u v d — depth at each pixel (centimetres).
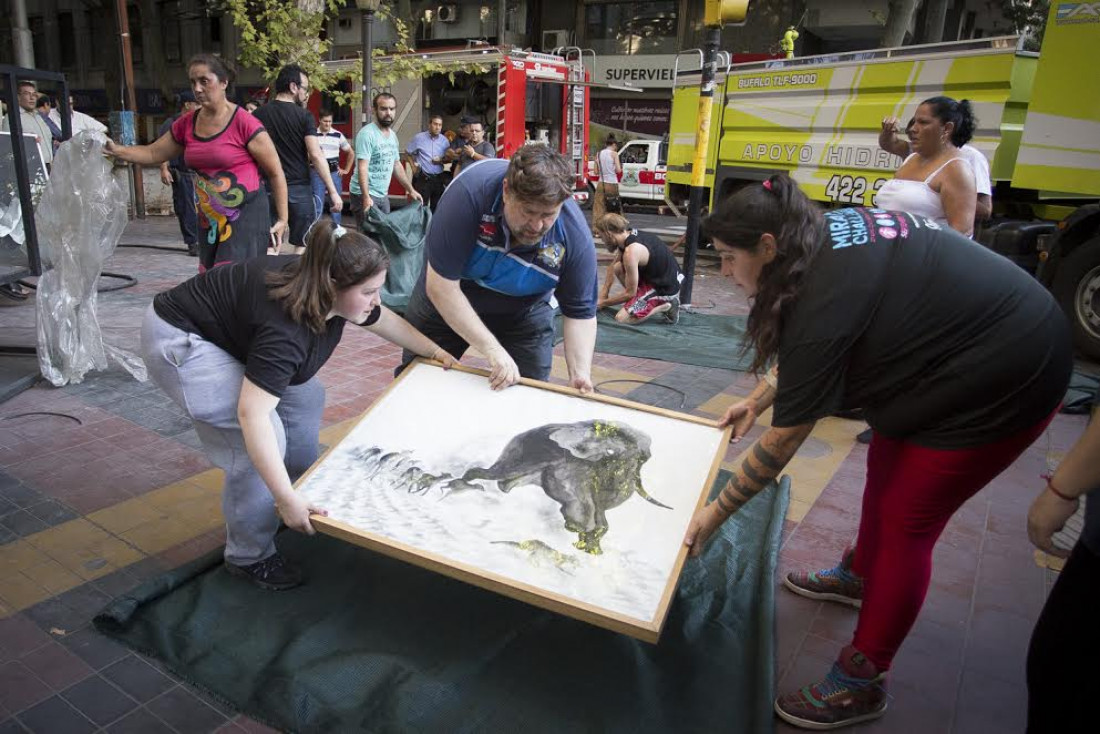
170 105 2378
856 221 182
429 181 1143
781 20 2102
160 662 225
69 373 447
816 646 249
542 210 228
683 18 2223
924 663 244
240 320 224
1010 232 668
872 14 1981
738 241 177
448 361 284
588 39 2395
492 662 230
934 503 192
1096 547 147
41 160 540
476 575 206
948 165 384
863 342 180
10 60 3391
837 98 830
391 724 205
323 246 209
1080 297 605
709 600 268
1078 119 591
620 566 208
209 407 233
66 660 224
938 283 174
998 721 220
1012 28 1938
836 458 401
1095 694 152
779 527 315
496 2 2477
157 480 336
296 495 225
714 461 239
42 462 349
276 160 459
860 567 256
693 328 676
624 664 232
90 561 274
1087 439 145
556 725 207
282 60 1125
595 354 586
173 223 1204
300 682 217
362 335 595
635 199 1752
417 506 231
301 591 261
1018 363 174
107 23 2895
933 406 182
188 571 262
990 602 278
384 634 240
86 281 443
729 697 221
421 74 1268
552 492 233
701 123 718
